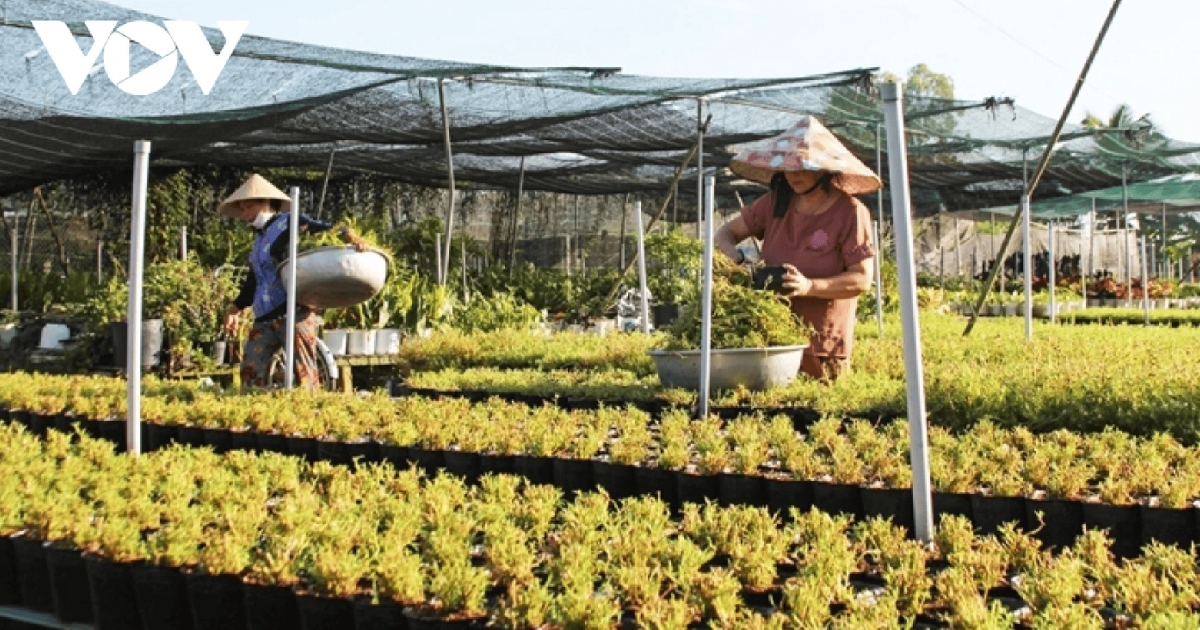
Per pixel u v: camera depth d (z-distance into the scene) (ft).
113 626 15.21
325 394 29.35
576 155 80.18
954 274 142.92
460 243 83.82
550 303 82.58
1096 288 117.60
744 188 99.45
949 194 108.78
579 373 36.01
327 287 33.32
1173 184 107.14
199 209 82.74
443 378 34.60
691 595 13.16
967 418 24.35
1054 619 11.53
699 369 27.89
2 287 72.08
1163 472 18.20
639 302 78.74
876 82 48.44
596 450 22.40
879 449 20.27
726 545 15.10
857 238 29.50
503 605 12.79
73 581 15.78
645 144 67.15
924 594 12.89
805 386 27.66
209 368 46.98
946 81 185.78
